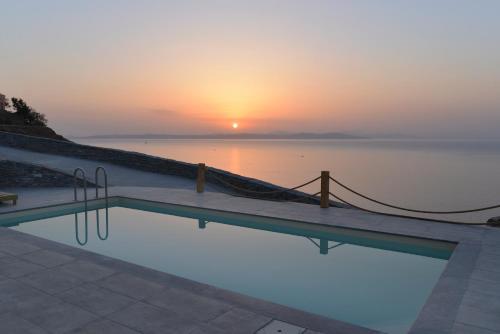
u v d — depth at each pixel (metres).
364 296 4.67
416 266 5.76
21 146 19.83
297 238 7.40
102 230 7.98
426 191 87.38
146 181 14.22
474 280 4.49
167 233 7.77
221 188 13.47
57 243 5.84
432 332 3.29
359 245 6.92
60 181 12.68
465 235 6.60
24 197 10.55
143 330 3.18
